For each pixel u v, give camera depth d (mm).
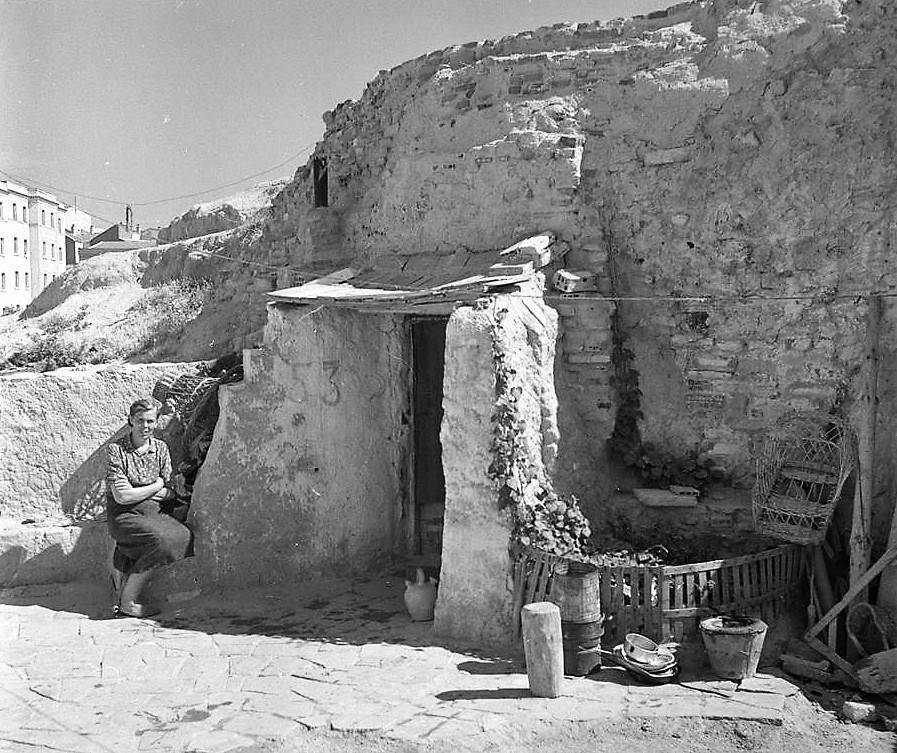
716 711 6891
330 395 10672
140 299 17094
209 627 9164
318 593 10180
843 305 9234
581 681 7531
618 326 10391
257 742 6555
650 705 7023
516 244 10000
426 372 11445
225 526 10312
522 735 6621
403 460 11414
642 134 10445
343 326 10836
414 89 12383
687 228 10125
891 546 7930
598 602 7746
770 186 9711
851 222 9266
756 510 8750
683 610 7781
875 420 8398
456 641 8562
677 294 10203
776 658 7871
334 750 6488
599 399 10211
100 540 10680
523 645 8102
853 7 9781
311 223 13102
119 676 7863
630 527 9320
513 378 8617
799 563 8492
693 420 10086
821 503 8797
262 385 10461
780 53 10008
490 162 10773
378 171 12828
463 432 8656
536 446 8938
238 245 15992
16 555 10469
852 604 7988
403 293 9734
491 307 8797
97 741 6594
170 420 11180
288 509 10523
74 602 10117
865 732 6762
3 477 10953
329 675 7789
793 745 6539
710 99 10172
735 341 9883
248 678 7773
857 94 9438
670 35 10742
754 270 9781
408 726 6707
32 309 18797
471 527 8609
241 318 14711
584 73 10867
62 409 11148
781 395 9594
